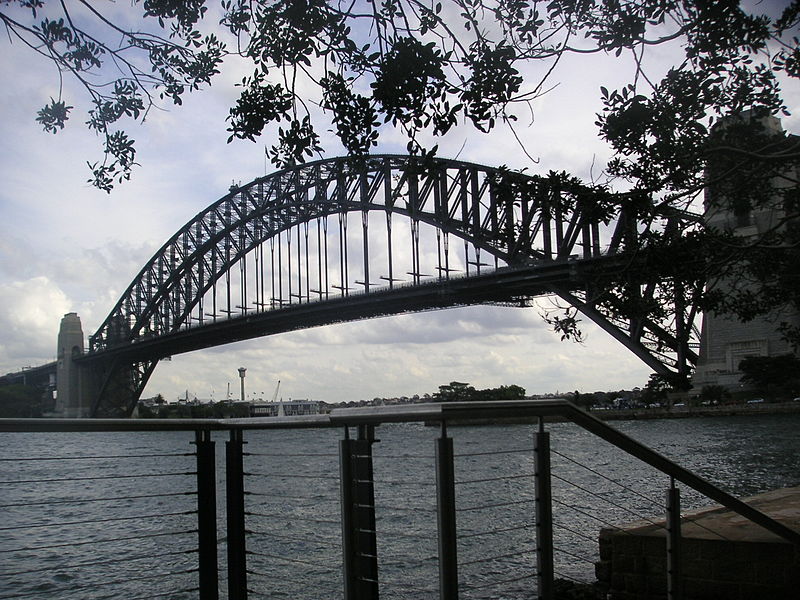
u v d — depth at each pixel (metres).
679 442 65.31
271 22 6.87
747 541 7.83
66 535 19.30
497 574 14.25
